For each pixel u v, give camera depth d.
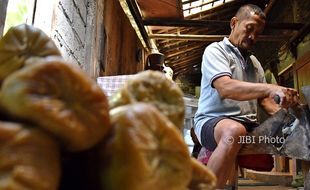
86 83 0.32
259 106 1.86
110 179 0.31
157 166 0.31
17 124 0.29
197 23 4.41
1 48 0.42
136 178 0.30
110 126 0.33
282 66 6.12
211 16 5.73
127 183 0.30
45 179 0.28
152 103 0.42
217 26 4.45
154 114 0.33
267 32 6.46
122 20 4.12
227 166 1.43
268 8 5.64
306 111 1.35
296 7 5.12
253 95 1.48
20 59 0.41
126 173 0.30
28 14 1.40
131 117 0.32
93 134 0.31
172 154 0.33
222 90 1.57
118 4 3.84
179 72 9.44
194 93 9.80
